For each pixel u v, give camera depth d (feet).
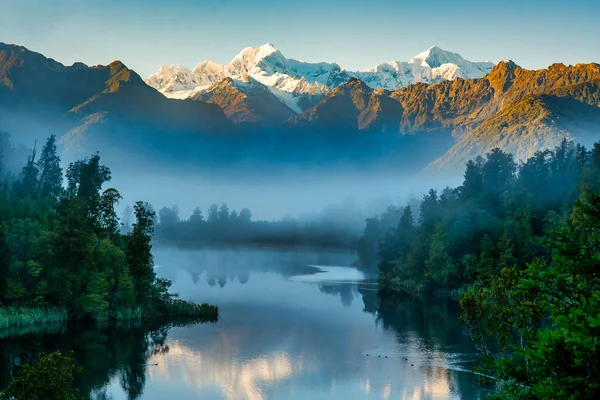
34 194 593.01
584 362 100.07
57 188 627.05
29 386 166.09
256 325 431.84
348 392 277.03
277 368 316.19
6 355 324.60
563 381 101.86
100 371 306.76
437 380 292.61
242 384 288.92
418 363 325.01
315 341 380.78
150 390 277.64
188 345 366.43
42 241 428.15
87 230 447.42
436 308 528.22
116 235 516.73
